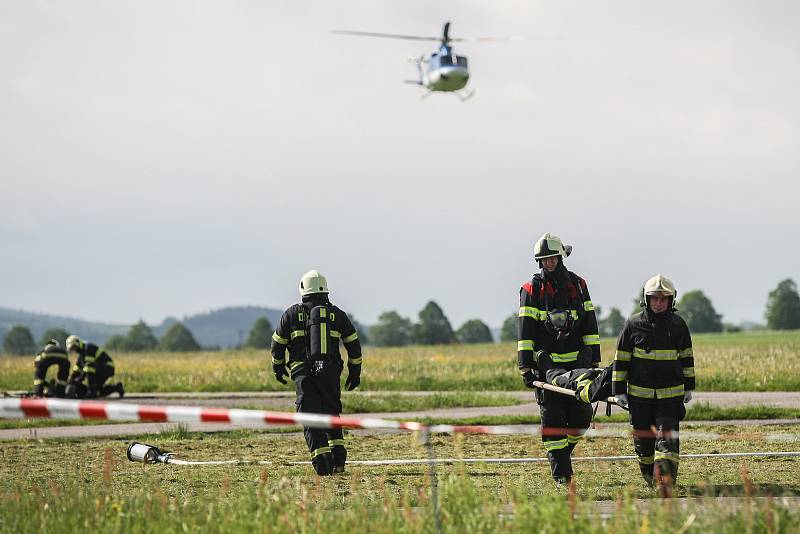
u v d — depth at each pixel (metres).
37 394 66.25
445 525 20.08
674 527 19.62
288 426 47.84
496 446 38.97
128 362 129.75
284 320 33.16
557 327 29.67
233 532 20.12
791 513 20.61
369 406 58.41
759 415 49.38
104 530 20.73
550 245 29.75
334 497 26.25
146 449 35.44
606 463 32.53
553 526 19.38
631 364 27.91
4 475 32.97
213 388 81.31
